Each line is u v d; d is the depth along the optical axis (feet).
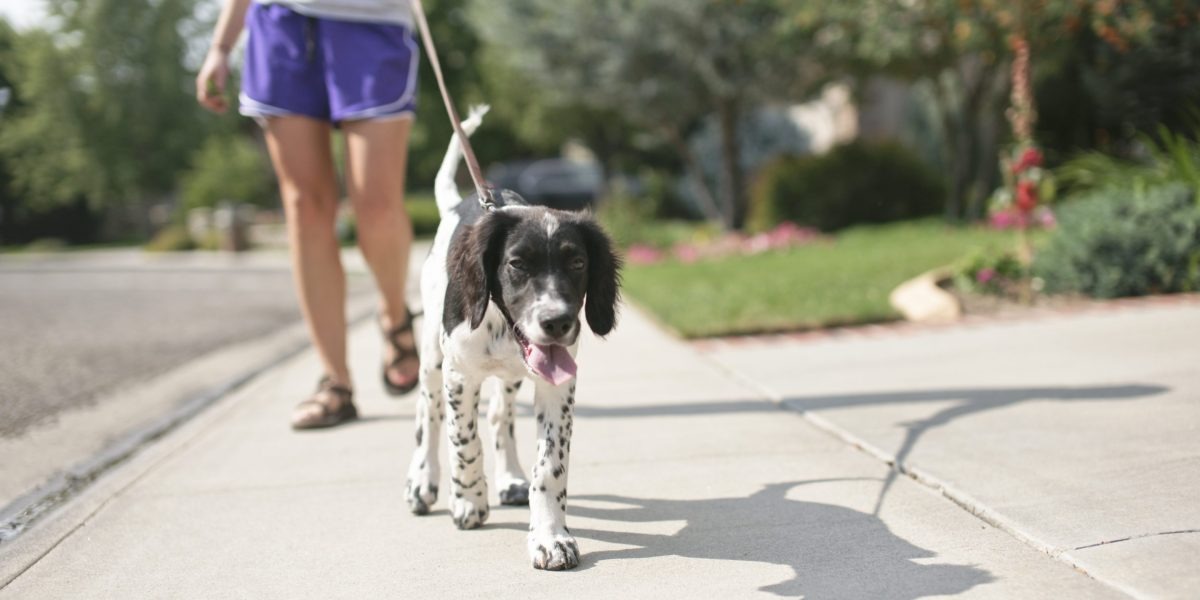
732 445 12.37
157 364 21.52
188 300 36.50
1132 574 7.68
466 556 9.05
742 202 49.62
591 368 18.07
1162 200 22.16
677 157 94.63
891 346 18.61
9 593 8.53
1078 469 10.34
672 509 10.07
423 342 10.10
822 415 13.57
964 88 41.83
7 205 96.37
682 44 43.96
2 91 100.68
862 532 9.11
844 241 38.47
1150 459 10.44
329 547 9.43
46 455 13.66
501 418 10.78
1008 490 9.87
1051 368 15.39
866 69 44.19
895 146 46.70
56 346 24.44
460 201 10.54
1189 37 35.22
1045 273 23.00
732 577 8.25
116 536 9.91
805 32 41.29
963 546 8.64
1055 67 40.40
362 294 37.24
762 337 20.88
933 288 22.66
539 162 95.09
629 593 8.02
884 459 11.41
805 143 83.66
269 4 13.25
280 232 74.74
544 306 7.92
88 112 91.40
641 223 49.39
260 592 8.41
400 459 12.35
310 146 13.71
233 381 18.74
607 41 45.42
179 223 90.58
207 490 11.34
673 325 21.95
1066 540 8.45
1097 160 28.37
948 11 33.40
